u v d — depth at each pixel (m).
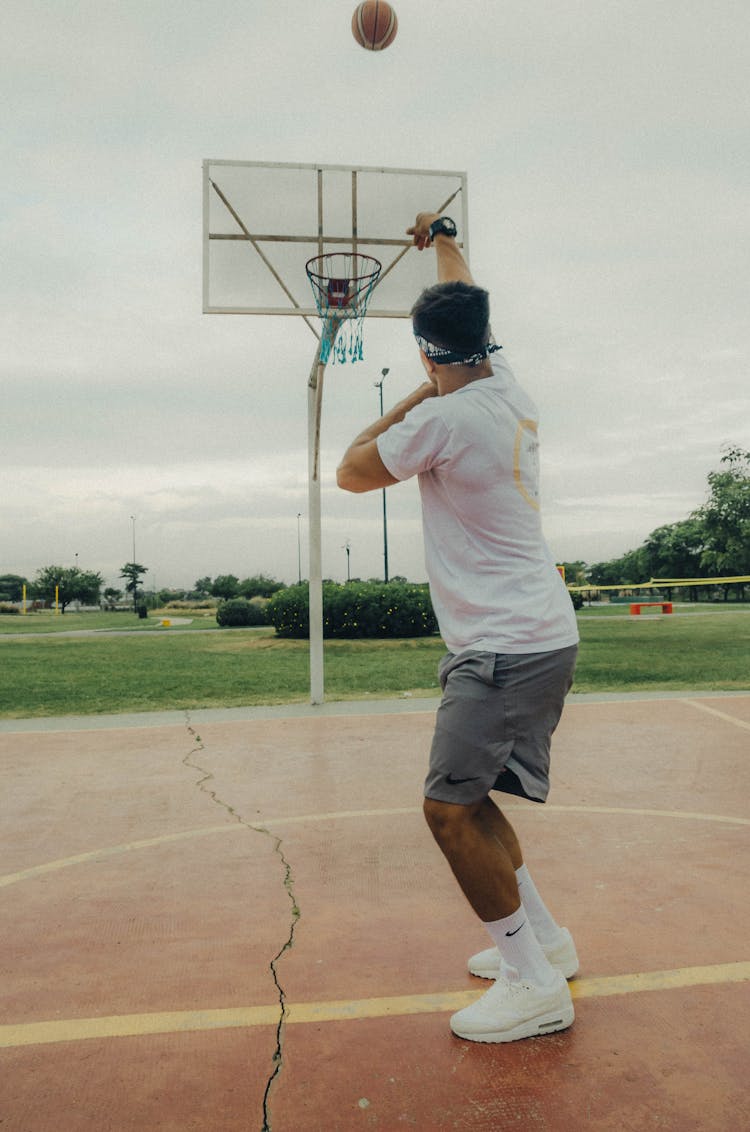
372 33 7.10
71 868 3.77
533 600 2.20
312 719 7.57
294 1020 2.38
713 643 15.07
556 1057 2.17
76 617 42.97
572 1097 2.00
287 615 17.56
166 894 3.43
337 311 8.59
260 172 8.73
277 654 14.24
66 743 6.63
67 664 12.83
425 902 3.29
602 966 2.68
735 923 3.01
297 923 3.09
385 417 2.45
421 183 8.91
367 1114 1.94
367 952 2.83
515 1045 2.23
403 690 9.63
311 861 3.82
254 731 7.03
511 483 2.24
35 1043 2.28
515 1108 1.96
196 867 3.76
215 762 5.91
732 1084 2.04
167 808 4.75
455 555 2.27
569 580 68.25
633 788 5.06
